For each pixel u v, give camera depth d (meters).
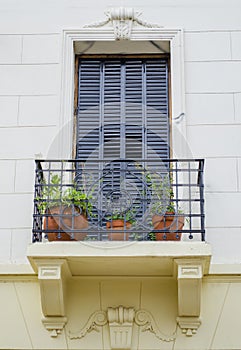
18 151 9.02
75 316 8.32
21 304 8.39
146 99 9.41
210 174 8.90
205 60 9.38
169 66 9.53
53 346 8.24
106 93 9.45
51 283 8.07
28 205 8.82
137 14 9.56
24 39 9.51
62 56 9.39
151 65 9.55
